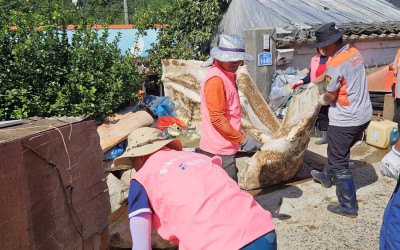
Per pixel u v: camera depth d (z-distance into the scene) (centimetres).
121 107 641
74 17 611
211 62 550
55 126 260
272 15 995
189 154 230
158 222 213
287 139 478
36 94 518
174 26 962
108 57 604
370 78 753
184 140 661
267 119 631
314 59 609
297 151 495
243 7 999
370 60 1066
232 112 353
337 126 419
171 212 204
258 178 499
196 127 704
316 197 479
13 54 501
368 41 1047
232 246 193
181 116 745
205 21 973
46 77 533
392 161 253
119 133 514
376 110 738
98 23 697
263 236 201
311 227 413
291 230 408
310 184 516
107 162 485
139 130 247
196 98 726
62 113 517
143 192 211
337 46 420
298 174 552
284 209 452
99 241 300
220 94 341
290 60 868
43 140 238
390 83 714
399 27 1082
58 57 548
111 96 566
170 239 210
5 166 207
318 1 1229
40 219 235
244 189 504
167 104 732
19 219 217
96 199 292
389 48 1086
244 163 577
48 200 242
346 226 413
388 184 511
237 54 335
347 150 425
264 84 843
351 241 386
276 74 851
